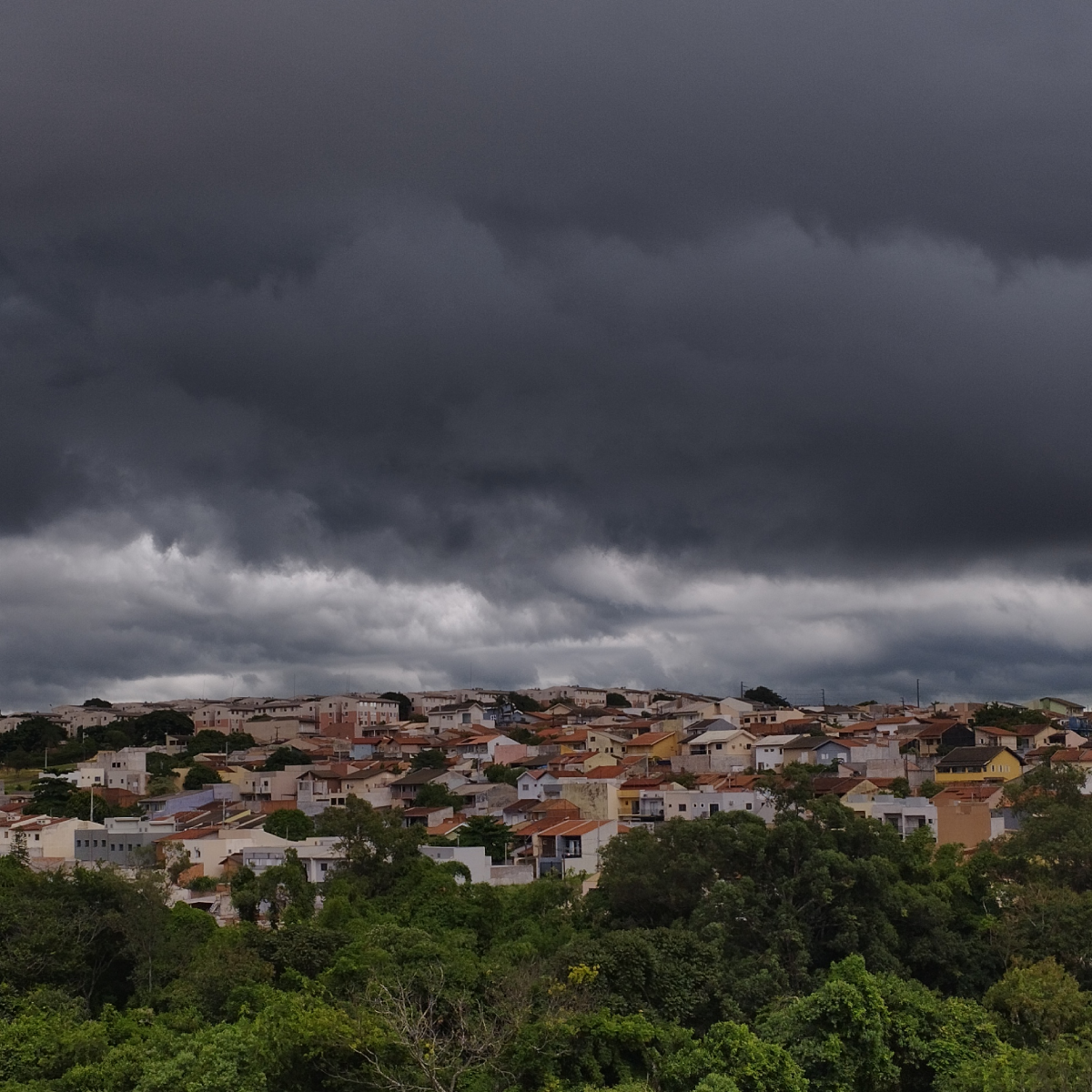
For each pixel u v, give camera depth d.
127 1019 77.62
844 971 73.56
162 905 94.19
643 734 197.88
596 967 78.31
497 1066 69.19
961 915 95.81
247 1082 65.75
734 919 89.50
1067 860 98.69
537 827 130.38
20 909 89.06
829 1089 67.88
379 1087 67.31
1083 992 82.12
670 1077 68.06
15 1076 68.12
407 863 111.94
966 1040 71.88
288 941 89.00
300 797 175.88
